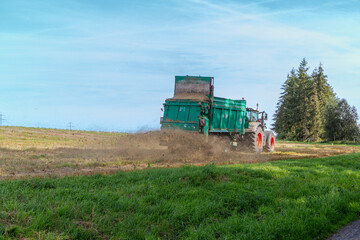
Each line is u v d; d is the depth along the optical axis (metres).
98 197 5.98
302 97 63.66
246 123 19.30
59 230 4.46
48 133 27.17
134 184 7.50
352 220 6.59
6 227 4.12
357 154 19.84
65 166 10.65
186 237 4.87
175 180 8.08
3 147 15.47
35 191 6.15
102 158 12.95
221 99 16.61
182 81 16.28
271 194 7.44
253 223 5.36
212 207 6.13
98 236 4.52
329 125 56.94
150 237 4.63
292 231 5.31
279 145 32.09
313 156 19.27
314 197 7.38
